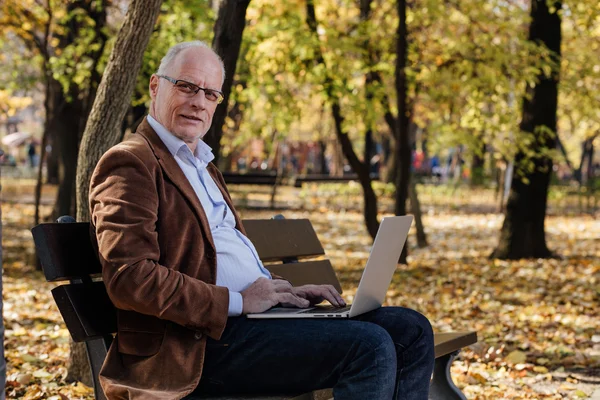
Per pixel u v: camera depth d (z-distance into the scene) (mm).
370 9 13164
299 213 23438
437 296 9719
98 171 3002
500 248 13727
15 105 19344
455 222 21922
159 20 11836
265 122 12883
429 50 12930
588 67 13414
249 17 11719
